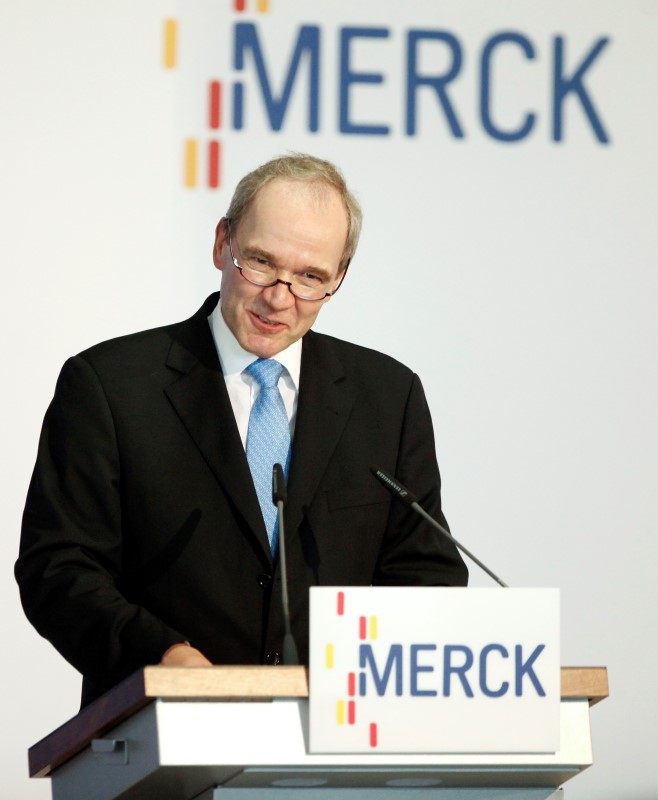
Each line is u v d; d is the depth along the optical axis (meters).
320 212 7.30
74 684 10.91
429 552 7.62
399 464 7.79
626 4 12.05
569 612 11.45
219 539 7.18
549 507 11.55
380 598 5.50
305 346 7.88
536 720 5.57
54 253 11.32
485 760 5.54
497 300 11.73
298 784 5.69
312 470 7.40
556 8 12.03
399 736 5.43
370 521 7.52
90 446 7.23
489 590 5.59
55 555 6.94
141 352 7.61
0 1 11.48
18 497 11.04
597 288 11.84
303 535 7.30
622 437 11.70
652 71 12.04
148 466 7.24
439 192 11.78
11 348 11.19
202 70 11.62
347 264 7.83
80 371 7.46
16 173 11.35
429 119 11.84
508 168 11.88
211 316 7.88
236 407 7.60
